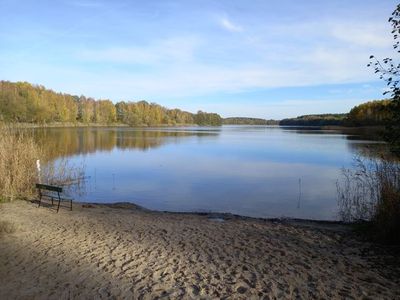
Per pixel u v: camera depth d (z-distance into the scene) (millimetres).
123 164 29234
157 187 19859
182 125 187875
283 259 7871
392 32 7699
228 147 47000
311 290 6309
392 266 7418
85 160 31750
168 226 10922
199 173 24594
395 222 9156
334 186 19578
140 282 6738
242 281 6715
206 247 8750
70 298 6156
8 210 12648
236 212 14672
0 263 7703
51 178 19016
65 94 111562
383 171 10516
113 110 135875
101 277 6980
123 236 9695
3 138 16250
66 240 9289
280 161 31266
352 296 6074
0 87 58094
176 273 7137
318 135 80312
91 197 17422
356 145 46625
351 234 9977
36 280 6863
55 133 69562
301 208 15086
